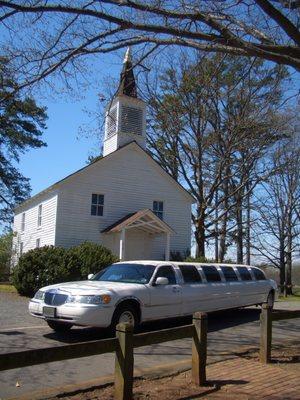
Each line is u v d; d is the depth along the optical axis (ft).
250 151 93.76
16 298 63.57
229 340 36.40
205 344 23.07
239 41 27.12
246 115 85.76
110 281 38.55
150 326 41.73
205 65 60.44
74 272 67.72
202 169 105.40
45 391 21.12
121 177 94.12
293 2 27.27
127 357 19.38
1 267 89.86
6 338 33.96
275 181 120.67
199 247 100.63
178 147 108.58
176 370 25.54
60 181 87.30
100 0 27.86
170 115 88.53
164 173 99.09
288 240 125.39
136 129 98.37
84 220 89.20
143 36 30.58
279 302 79.25
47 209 92.58
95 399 20.21
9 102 35.29
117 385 19.44
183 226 100.42
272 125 88.28
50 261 66.49
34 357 16.37
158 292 37.73
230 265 49.88
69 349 17.42
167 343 34.96
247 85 80.12
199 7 28.86
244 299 48.73
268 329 27.81
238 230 123.44
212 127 100.32
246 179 99.91
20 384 23.22
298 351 31.35
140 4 27.48
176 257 96.22
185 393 21.38
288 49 27.25
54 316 33.65
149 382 23.15
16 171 158.61
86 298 33.24
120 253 85.40
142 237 93.86
